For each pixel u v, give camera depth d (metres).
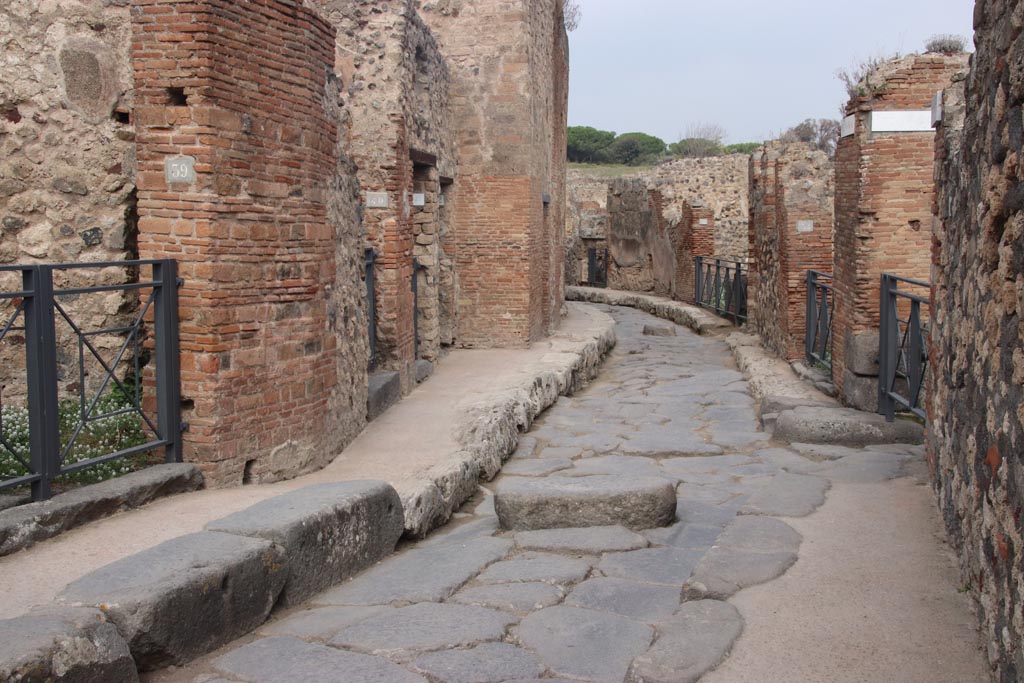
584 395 13.15
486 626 4.34
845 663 3.64
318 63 6.98
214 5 5.91
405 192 10.95
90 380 6.83
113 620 3.74
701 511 6.60
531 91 14.80
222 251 6.07
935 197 6.25
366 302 9.04
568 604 4.68
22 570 4.47
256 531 4.66
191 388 6.07
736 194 30.30
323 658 3.99
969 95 4.80
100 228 6.82
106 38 6.71
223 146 6.04
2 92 6.48
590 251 32.66
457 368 12.71
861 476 6.67
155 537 4.96
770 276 15.56
